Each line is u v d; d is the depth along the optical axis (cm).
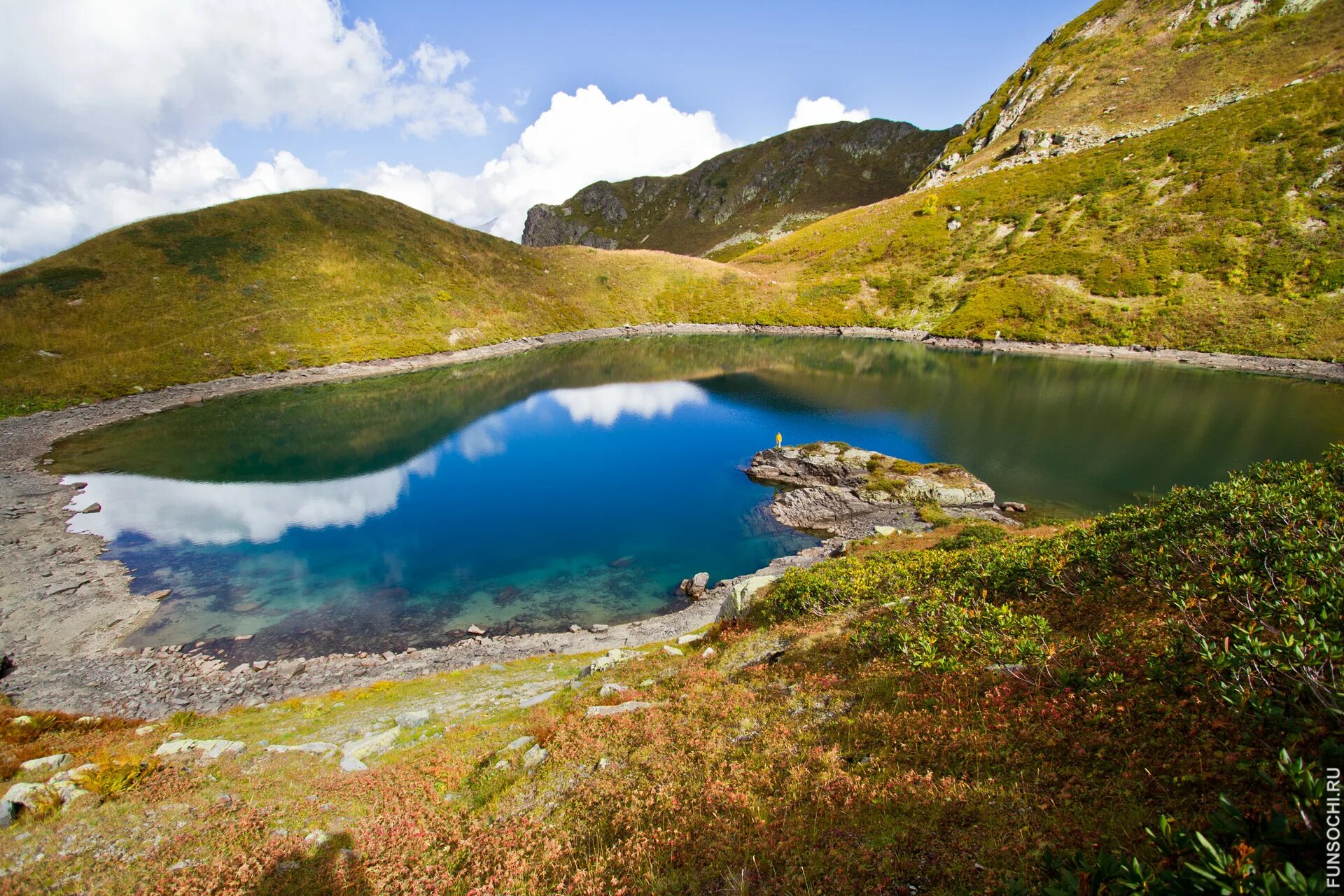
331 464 5769
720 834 793
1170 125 13275
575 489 5166
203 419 7256
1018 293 11712
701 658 1905
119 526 4212
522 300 13788
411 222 14200
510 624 3131
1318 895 364
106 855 1002
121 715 2273
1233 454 5275
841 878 632
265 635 2964
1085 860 525
